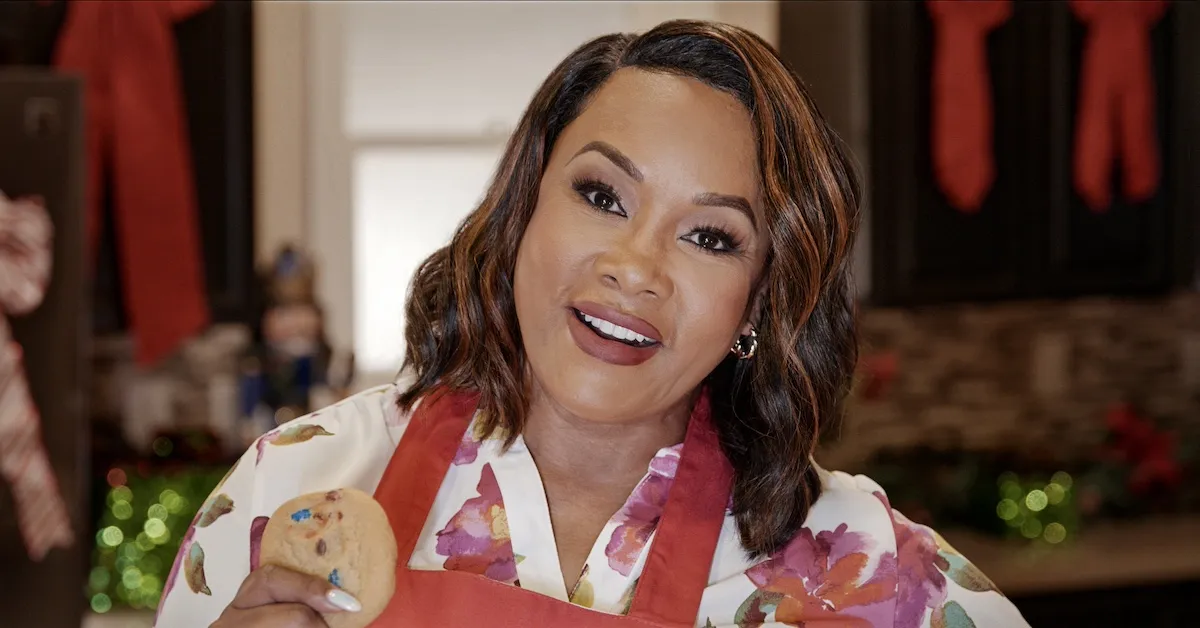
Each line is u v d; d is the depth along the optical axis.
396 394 1.14
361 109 3.39
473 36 3.40
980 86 2.80
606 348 0.98
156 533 2.42
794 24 2.92
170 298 2.69
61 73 2.02
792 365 1.06
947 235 2.87
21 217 2.00
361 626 0.88
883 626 1.07
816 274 1.02
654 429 1.10
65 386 2.04
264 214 3.21
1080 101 2.95
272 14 3.19
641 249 0.96
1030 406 3.42
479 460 1.07
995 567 2.71
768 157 0.98
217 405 3.00
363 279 3.40
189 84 2.71
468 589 0.99
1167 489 3.19
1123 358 3.49
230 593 1.05
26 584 2.05
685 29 1.00
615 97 1.00
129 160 2.64
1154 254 3.08
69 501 2.06
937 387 3.35
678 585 1.04
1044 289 2.98
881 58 2.77
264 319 2.81
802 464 1.09
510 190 1.06
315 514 0.90
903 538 1.12
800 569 1.08
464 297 1.08
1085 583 2.65
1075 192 2.98
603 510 1.08
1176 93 3.06
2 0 2.55
